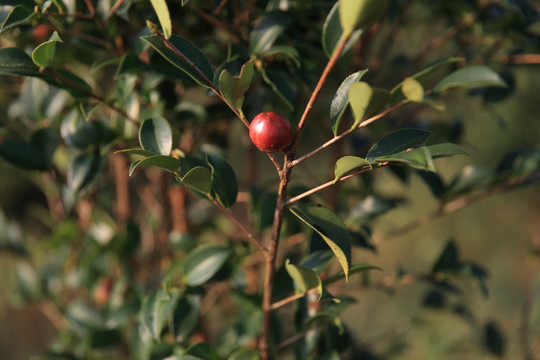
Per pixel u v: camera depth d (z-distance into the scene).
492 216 3.17
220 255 0.89
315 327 0.91
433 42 1.03
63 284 1.19
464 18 1.01
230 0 0.89
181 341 0.91
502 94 1.02
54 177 0.96
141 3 0.87
